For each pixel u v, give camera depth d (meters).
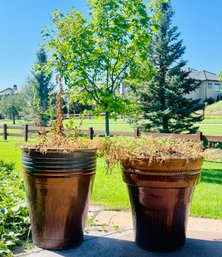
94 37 8.17
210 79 55.22
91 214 4.10
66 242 3.02
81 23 8.18
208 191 5.55
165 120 13.57
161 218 2.97
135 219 3.12
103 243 3.18
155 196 2.96
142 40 8.01
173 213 2.98
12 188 4.88
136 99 12.29
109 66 8.30
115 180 6.28
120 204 4.57
